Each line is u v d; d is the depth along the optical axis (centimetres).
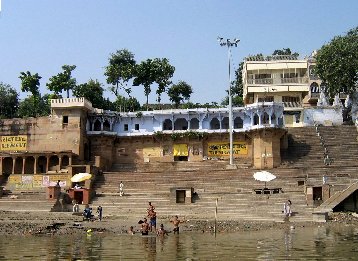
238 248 1816
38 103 6400
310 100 6362
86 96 6019
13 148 4931
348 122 5612
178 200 3597
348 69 5484
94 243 2028
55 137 4862
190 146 4944
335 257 1570
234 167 4491
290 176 3938
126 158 5056
